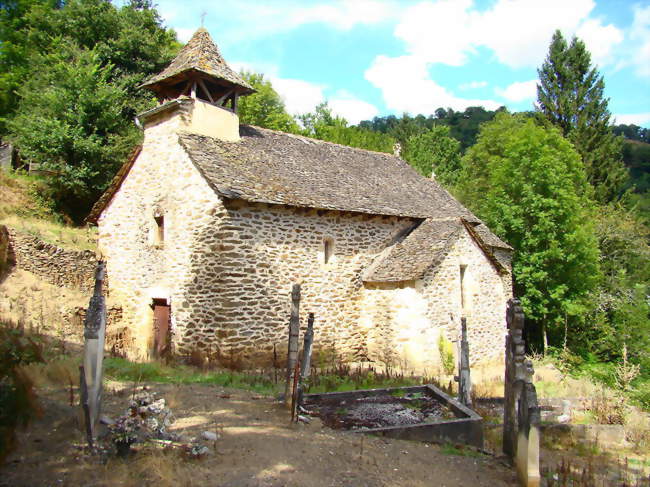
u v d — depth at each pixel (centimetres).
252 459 553
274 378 1091
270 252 1326
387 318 1487
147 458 512
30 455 511
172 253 1384
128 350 1353
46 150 1984
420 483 562
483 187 3023
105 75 2319
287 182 1423
